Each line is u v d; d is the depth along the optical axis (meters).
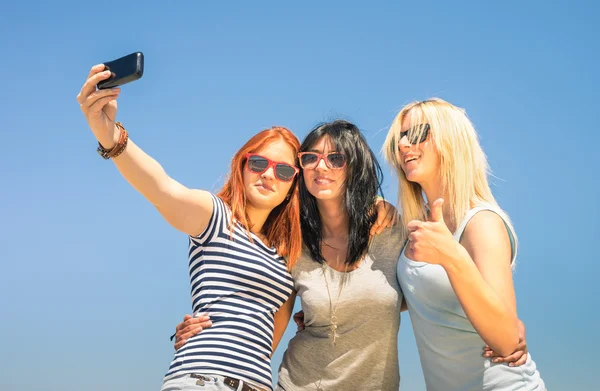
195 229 3.72
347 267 4.13
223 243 3.77
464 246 3.58
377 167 4.36
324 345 4.08
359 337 4.04
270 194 4.03
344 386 4.04
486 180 3.93
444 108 3.92
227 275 3.72
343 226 4.28
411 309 3.92
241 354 3.52
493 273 3.33
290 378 4.15
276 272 3.92
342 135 4.19
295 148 4.27
